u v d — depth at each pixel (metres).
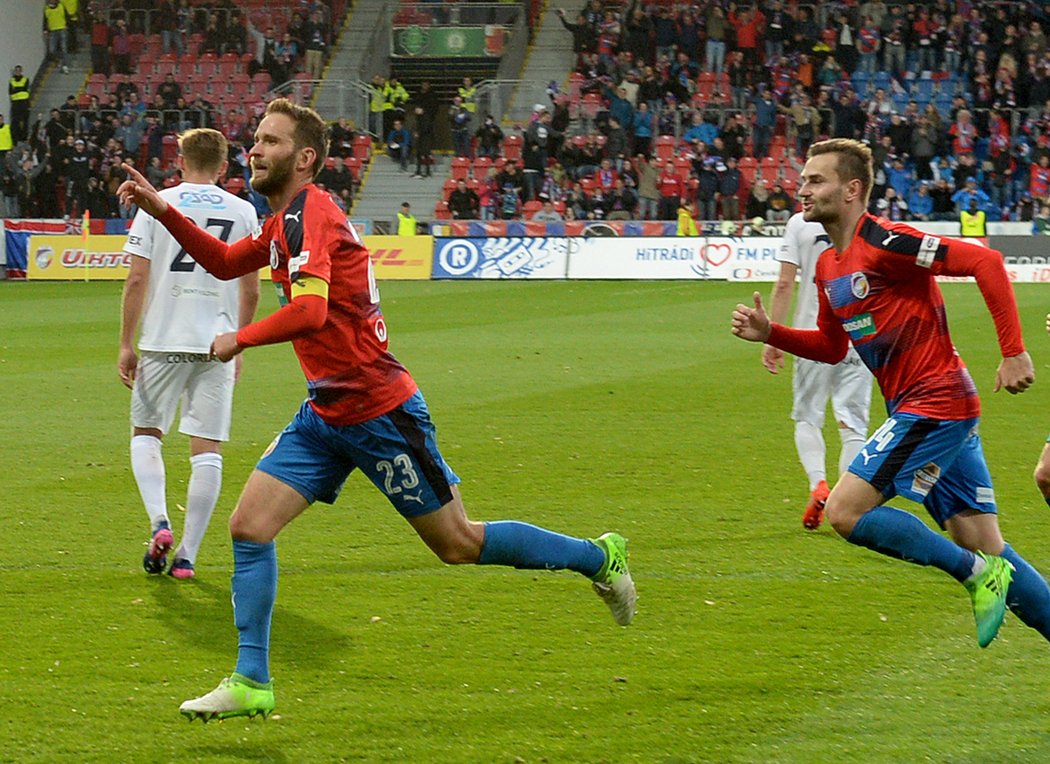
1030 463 13.34
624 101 46.69
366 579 9.34
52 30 55.84
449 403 17.53
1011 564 7.06
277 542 10.40
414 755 6.18
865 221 7.03
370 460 6.62
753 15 49.44
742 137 46.84
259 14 56.75
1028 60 47.22
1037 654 7.58
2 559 9.91
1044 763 6.01
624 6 54.00
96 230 45.06
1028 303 31.25
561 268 41.75
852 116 45.62
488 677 7.27
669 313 30.00
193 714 6.24
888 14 49.81
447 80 55.88
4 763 6.09
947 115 48.44
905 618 8.32
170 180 46.91
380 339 6.61
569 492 12.18
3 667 7.46
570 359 22.06
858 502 6.91
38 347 24.23
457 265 42.34
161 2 54.66
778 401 17.62
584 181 45.44
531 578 9.35
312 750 6.25
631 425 15.80
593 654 7.64
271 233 6.74
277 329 6.22
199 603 8.80
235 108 52.75
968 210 42.38
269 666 7.45
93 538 10.58
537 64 54.97
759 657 7.57
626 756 6.14
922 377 6.94
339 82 51.91
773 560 9.77
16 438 15.16
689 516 11.22
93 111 50.59
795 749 6.20
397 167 49.94
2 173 48.28
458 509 6.80
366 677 7.28
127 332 9.43
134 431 9.66
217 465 9.55
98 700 6.94
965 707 6.75
